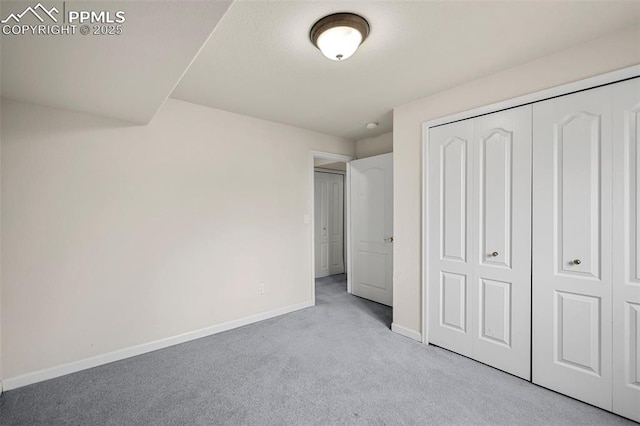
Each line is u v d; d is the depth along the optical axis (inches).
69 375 82.4
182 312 104.5
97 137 87.9
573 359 71.3
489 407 68.6
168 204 101.7
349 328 116.3
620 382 65.2
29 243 78.1
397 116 110.7
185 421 64.4
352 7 56.1
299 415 66.1
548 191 74.9
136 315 95.0
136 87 68.8
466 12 57.9
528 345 78.5
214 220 112.7
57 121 81.7
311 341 104.3
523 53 73.7
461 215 92.3
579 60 69.9
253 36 65.3
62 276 82.7
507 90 82.0
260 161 126.5
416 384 77.8
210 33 48.5
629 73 63.2
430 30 63.8
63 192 82.7
